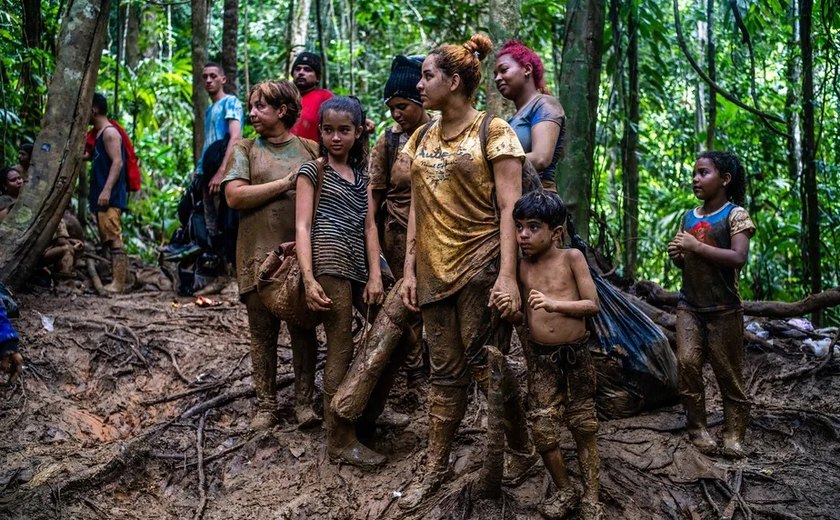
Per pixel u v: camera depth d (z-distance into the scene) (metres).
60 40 5.63
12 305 3.59
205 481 3.92
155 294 6.32
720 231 3.78
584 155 5.57
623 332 4.10
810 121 5.70
